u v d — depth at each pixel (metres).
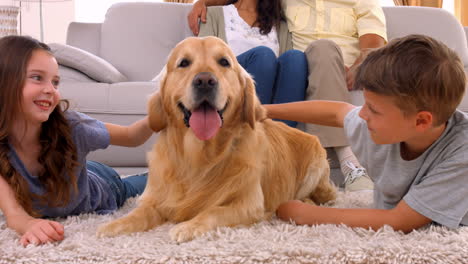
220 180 1.61
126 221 1.48
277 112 1.90
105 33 3.99
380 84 1.31
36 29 6.12
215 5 3.76
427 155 1.45
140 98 2.93
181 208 1.60
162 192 1.66
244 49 3.42
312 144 2.13
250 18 3.57
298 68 2.74
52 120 1.65
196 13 3.63
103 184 1.95
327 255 1.16
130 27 3.96
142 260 1.14
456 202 1.36
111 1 6.26
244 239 1.30
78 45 4.09
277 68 2.84
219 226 1.47
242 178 1.60
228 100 1.62
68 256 1.17
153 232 1.46
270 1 3.56
